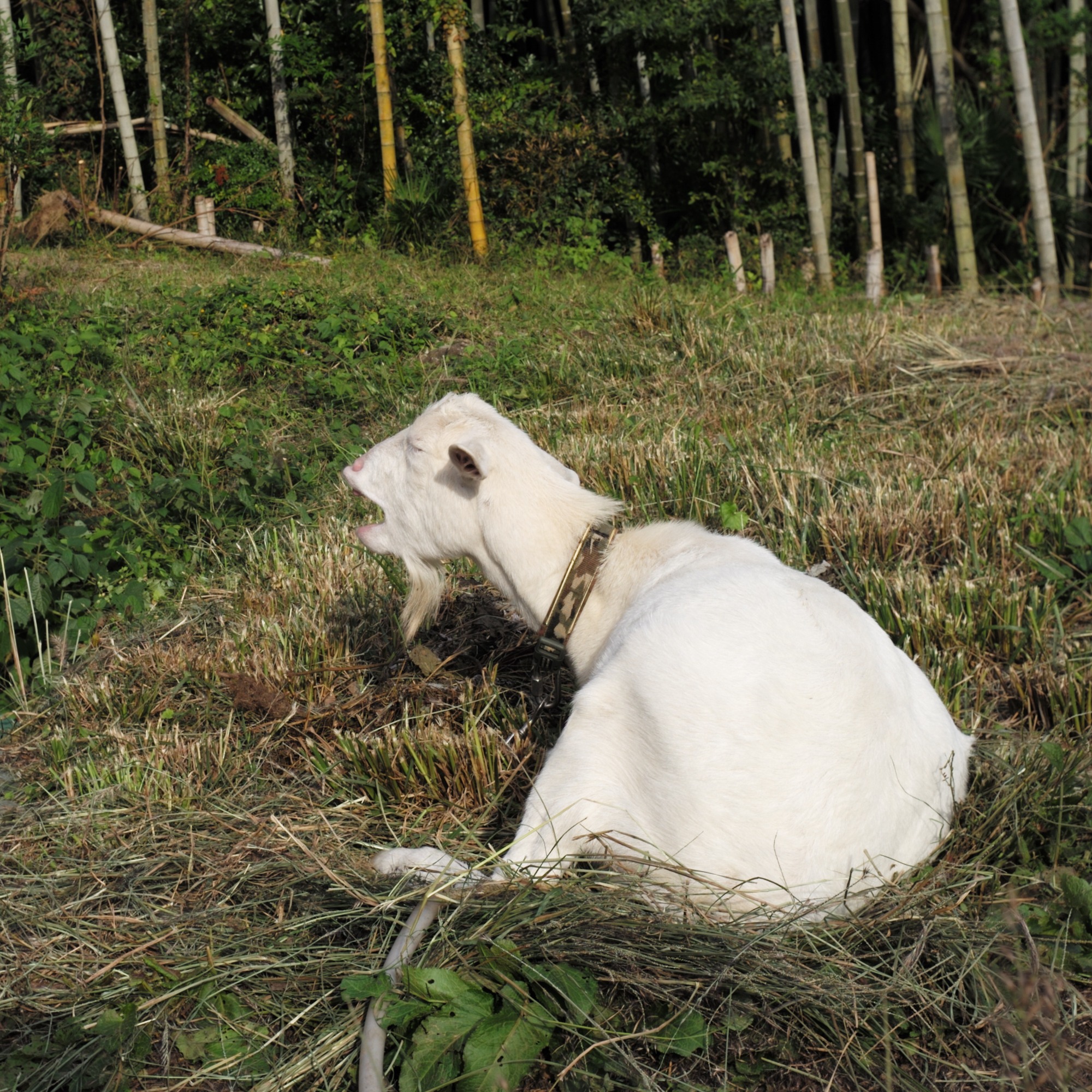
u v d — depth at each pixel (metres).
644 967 2.12
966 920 2.26
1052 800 2.59
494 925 2.17
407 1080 1.92
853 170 12.76
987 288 11.60
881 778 2.22
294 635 3.74
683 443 5.21
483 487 2.75
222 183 14.12
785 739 2.16
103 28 13.65
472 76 13.52
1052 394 6.04
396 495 2.90
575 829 2.30
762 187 13.28
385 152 13.17
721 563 2.53
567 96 13.58
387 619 3.85
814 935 2.15
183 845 2.71
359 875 2.46
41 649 3.85
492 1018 2.00
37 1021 2.17
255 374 6.63
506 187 13.05
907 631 3.62
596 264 11.84
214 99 15.06
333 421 5.92
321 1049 2.04
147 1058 2.07
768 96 12.39
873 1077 1.97
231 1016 2.14
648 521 4.63
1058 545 4.16
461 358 7.05
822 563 4.22
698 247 12.73
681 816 2.19
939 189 12.86
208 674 3.57
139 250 12.29
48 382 5.92
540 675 2.82
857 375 6.49
